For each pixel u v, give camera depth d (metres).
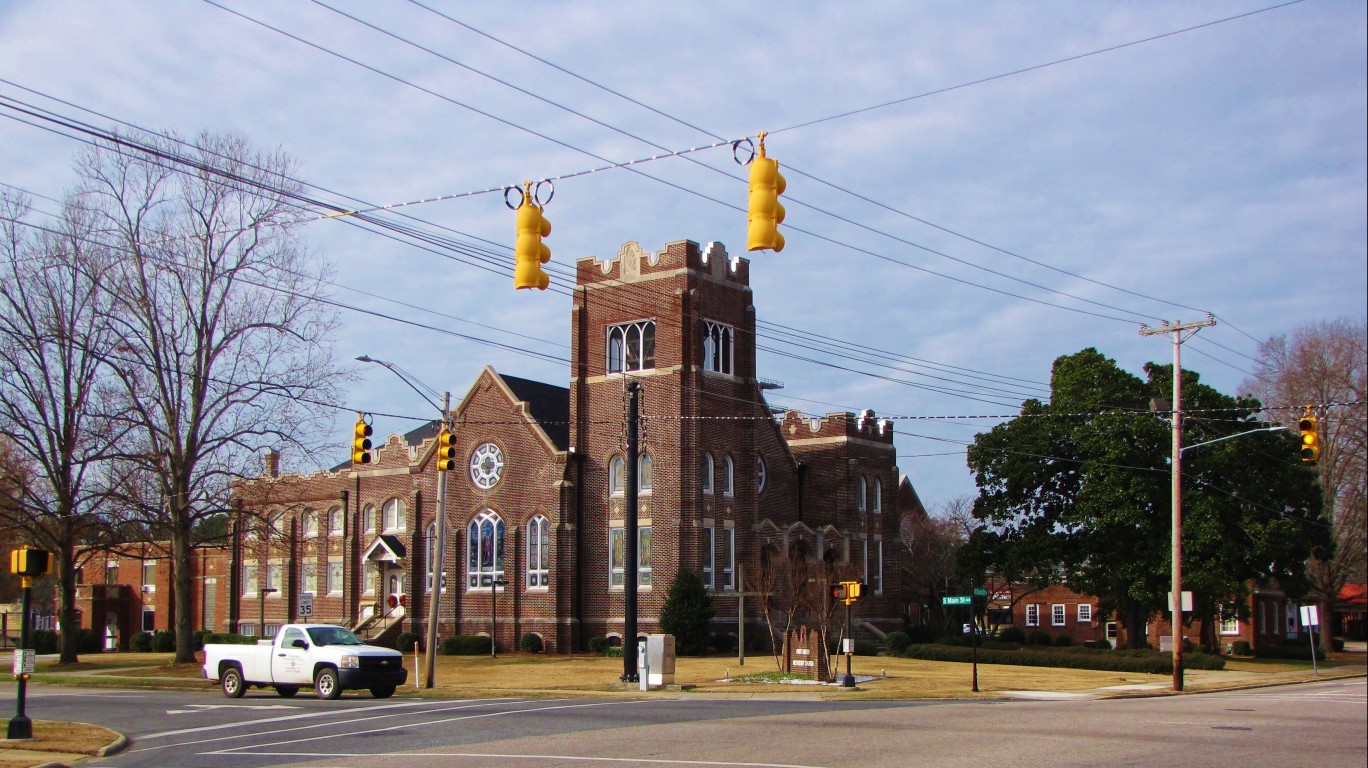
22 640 23.59
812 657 41.72
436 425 71.81
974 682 38.75
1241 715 28.39
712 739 21.77
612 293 60.53
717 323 60.38
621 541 58.84
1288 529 57.97
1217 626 76.94
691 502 57.31
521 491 61.84
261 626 75.12
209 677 36.19
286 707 30.64
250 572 77.19
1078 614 90.00
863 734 22.61
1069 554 62.94
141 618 83.06
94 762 20.45
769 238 16.62
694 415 57.84
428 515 67.44
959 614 79.06
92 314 50.69
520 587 61.16
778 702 32.47
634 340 59.72
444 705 31.00
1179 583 43.19
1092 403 61.03
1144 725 25.06
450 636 62.72
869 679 43.78
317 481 74.12
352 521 71.50
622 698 34.62
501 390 63.50
